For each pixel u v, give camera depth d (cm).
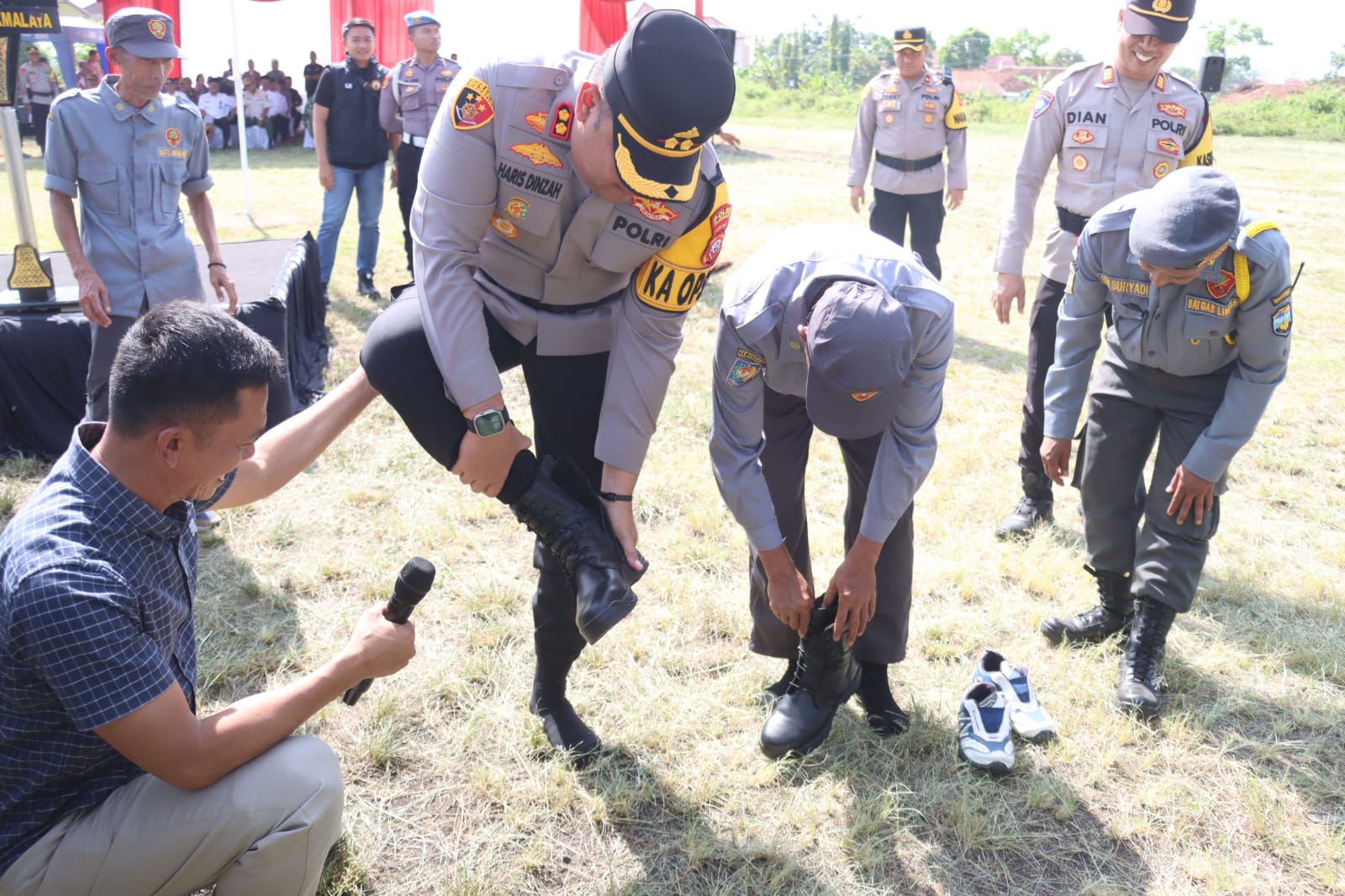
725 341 229
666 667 313
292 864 184
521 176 202
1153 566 300
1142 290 290
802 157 1859
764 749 272
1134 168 394
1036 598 366
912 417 234
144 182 396
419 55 678
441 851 240
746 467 244
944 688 306
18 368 455
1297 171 1914
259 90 1961
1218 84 607
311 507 410
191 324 161
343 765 265
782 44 6812
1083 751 282
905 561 275
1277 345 270
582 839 246
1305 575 379
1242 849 250
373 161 703
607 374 236
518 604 344
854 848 244
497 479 211
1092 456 318
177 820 178
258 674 304
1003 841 248
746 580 366
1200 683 314
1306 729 296
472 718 282
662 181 186
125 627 162
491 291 225
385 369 210
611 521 227
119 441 164
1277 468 493
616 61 183
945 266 920
